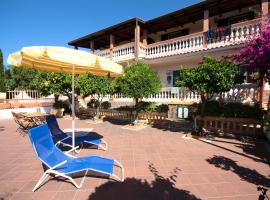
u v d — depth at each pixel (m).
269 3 11.18
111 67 5.47
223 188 3.88
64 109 16.81
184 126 10.54
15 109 15.24
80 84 11.61
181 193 3.68
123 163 5.21
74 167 3.93
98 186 3.93
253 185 4.01
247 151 6.31
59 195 3.58
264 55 6.04
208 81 7.33
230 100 10.36
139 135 8.73
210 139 7.83
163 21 15.40
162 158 5.62
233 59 7.42
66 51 4.63
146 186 3.95
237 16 14.09
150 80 9.61
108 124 11.84
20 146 6.88
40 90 14.02
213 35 12.31
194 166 5.02
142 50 15.70
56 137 6.61
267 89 10.52
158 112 11.92
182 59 14.05
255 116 8.27
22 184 4.00
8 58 5.04
